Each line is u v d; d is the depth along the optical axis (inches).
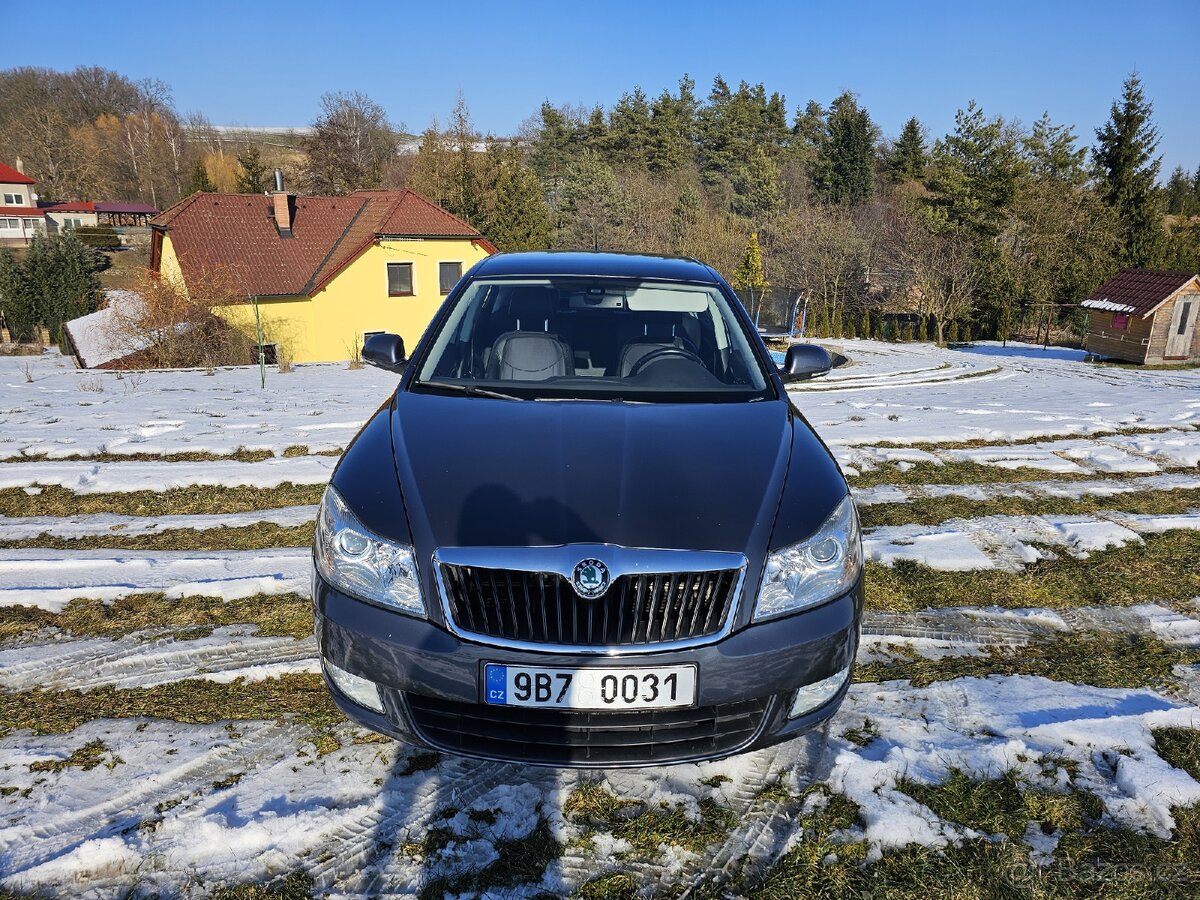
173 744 101.3
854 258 1715.1
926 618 141.8
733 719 85.7
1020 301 1515.7
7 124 3668.8
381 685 85.9
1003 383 516.4
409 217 1273.4
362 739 102.7
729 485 93.2
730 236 1963.6
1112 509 203.0
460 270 1333.7
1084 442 277.3
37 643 129.6
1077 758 99.2
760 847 84.3
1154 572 162.2
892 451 261.9
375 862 81.6
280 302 1176.2
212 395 396.5
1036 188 1680.6
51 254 1581.0
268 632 133.0
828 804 90.4
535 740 83.5
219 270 998.4
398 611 84.8
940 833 85.4
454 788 92.9
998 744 100.6
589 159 2162.9
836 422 316.2
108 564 161.0
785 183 2667.3
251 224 1240.2
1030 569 163.9
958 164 1846.7
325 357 1234.6
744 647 83.0
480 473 93.7
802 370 139.2
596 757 84.0
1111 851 83.4
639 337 135.6
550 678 81.1
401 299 1288.1
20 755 98.3
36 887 78.2
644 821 87.7
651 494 90.3
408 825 86.8
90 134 3668.8
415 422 107.7
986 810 89.1
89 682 117.4
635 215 2164.1
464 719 85.3
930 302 1574.8
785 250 1836.9
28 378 478.9
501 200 1999.3
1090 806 90.4
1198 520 190.9
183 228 1195.9
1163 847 84.0
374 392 418.3
